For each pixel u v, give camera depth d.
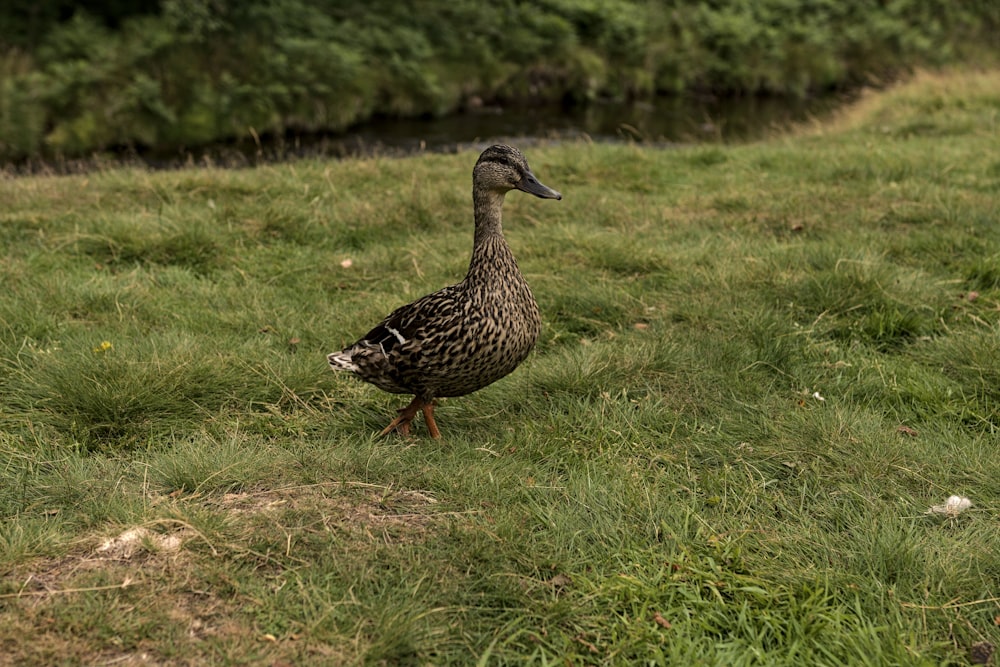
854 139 12.07
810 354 5.38
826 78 22.17
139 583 3.14
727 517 3.73
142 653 2.86
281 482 3.83
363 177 9.65
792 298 6.12
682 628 3.05
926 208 7.89
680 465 4.20
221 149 14.77
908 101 15.09
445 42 19.20
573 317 5.93
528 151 11.23
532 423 4.56
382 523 3.57
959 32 25.92
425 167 10.27
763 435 4.48
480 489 3.84
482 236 4.09
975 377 5.00
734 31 21.69
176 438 4.40
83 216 7.82
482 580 3.27
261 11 17.16
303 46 16.78
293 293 6.41
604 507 3.74
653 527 3.63
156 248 7.07
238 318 5.77
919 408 4.75
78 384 4.57
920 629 3.06
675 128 17.02
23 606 3.02
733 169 10.09
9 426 4.39
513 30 20.05
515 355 4.16
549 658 2.96
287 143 15.31
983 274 6.45
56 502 3.75
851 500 3.87
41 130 14.16
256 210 8.11
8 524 3.55
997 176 9.22
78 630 2.92
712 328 5.67
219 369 4.81
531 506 3.75
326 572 3.28
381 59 17.94
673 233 7.68
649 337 5.50
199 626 2.98
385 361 4.12
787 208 8.12
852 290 6.05
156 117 14.88
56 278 6.22
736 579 3.26
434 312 4.05
